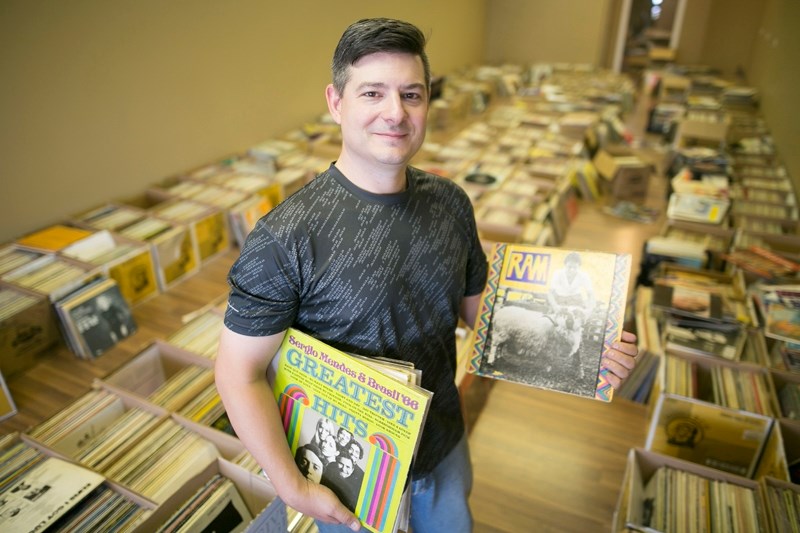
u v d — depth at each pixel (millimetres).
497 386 2717
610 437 2428
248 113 4375
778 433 1936
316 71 5047
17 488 1560
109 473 1688
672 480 1852
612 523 2057
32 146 2928
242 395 978
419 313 1087
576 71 8461
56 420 1881
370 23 901
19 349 2506
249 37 4176
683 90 7426
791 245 3217
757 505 1754
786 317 2391
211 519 1537
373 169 969
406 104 916
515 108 6305
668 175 5184
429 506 1329
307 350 1010
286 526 1534
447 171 4184
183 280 3297
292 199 994
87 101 3143
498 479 2221
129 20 3248
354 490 1050
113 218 3262
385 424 989
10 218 2924
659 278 2865
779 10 6156
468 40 8625
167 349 2213
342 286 991
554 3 8883
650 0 11445
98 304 2699
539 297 1228
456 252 1120
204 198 3605
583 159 5008
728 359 2285
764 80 6387
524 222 3479
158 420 1879
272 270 940
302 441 1078
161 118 3635
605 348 1171
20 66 2777
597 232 4277
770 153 4824
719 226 3490
